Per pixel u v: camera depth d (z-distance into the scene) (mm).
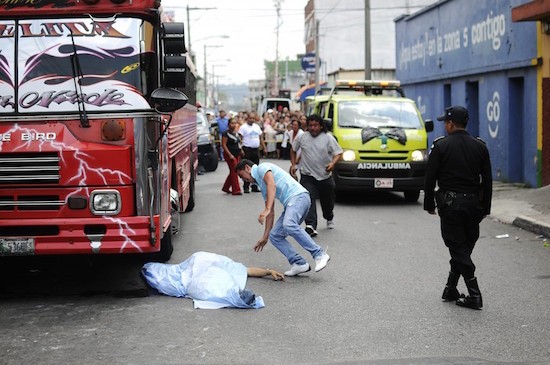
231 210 14398
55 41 7000
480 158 6906
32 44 6992
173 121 9328
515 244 10469
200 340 5961
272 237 8359
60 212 6816
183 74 7184
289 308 6980
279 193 8406
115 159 6832
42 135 6809
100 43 7008
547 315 6699
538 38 16094
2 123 6820
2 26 7016
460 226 6961
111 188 6836
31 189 6805
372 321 6520
